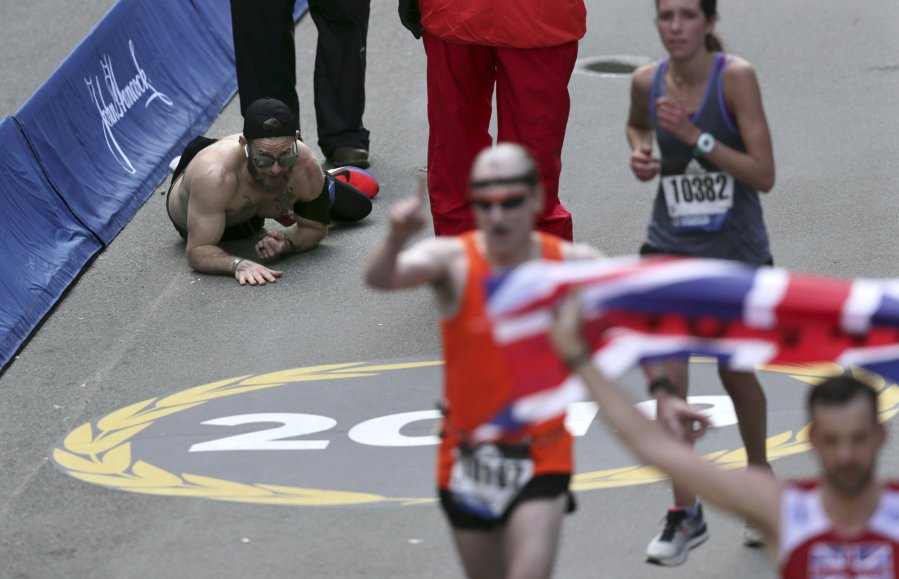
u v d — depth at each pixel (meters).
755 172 18.55
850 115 39.22
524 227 15.01
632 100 19.75
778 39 45.56
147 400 26.53
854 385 12.05
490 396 15.05
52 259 31.78
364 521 21.64
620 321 13.98
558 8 28.77
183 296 30.98
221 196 31.55
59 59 47.34
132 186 36.25
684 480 12.48
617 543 20.69
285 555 20.83
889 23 46.34
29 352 28.95
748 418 19.89
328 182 32.94
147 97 39.09
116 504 22.64
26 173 32.38
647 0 50.22
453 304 15.21
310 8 36.91
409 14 30.27
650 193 34.97
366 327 29.00
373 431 24.58
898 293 13.54
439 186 30.55
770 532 12.43
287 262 32.31
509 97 29.42
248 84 36.50
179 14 42.34
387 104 42.31
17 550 21.52
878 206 33.34
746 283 13.68
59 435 25.34
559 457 15.48
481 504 15.45
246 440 24.53
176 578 20.39
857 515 12.18
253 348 28.39
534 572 14.96
